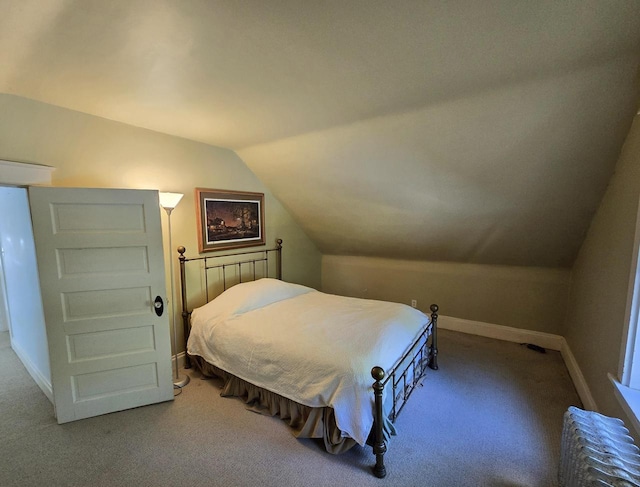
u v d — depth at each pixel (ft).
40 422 7.58
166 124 8.77
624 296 6.08
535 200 9.03
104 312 7.80
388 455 6.46
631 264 5.65
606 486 3.70
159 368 8.40
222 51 5.11
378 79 6.08
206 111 7.79
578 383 8.78
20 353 10.87
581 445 4.32
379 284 15.66
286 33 4.65
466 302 13.42
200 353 9.36
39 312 8.39
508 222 10.23
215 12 4.12
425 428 7.29
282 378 7.25
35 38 4.65
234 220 12.12
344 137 9.07
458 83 6.16
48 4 3.88
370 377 6.30
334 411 6.24
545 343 11.88
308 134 9.37
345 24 4.45
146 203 8.07
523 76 5.82
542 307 11.93
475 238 11.51
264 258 13.67
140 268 8.12
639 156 5.83
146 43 4.85
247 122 8.56
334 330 8.09
